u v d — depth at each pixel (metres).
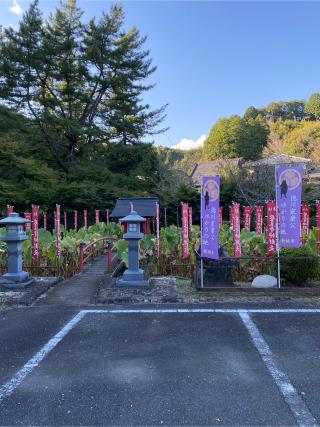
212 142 40.19
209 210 6.21
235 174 19.56
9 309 5.52
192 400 2.83
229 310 5.26
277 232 6.23
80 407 2.75
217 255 6.11
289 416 2.61
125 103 21.78
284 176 6.02
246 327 4.51
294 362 3.50
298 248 6.75
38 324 4.78
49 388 3.05
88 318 5.00
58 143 22.30
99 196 19.62
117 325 4.67
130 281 6.66
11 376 3.28
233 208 7.41
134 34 21.34
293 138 31.45
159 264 8.19
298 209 5.95
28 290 6.52
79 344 4.04
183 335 4.27
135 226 6.79
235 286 6.57
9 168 19.44
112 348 3.90
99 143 22.39
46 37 19.81
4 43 19.58
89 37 20.72
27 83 19.80
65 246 9.14
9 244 6.83
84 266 10.05
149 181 22.80
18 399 2.88
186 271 8.06
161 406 2.75
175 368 3.39
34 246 8.55
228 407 2.72
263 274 7.30
